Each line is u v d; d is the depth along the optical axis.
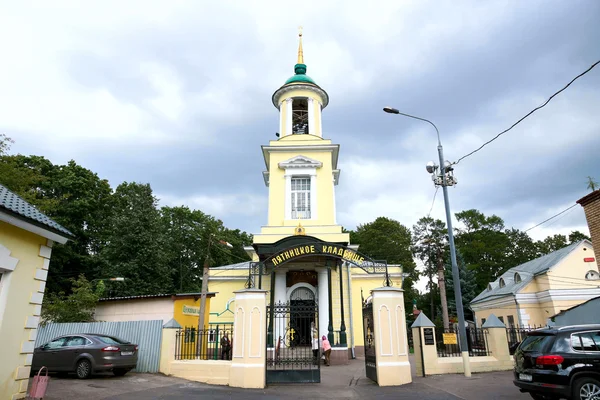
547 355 8.53
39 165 40.59
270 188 26.98
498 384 12.05
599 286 29.19
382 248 55.41
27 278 9.59
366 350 14.73
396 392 11.42
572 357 8.38
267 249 22.16
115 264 41.06
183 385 12.80
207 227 56.88
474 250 56.88
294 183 27.41
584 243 30.52
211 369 13.57
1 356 8.77
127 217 42.47
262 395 11.22
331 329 21.84
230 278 28.58
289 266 24.22
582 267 30.02
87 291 20.97
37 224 9.45
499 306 35.38
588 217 14.41
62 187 41.06
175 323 15.66
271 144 27.78
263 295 13.38
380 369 12.80
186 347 15.95
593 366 8.22
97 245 45.34
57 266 40.22
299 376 13.29
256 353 12.80
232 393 11.45
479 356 15.59
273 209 26.47
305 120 29.73
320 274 24.22
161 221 49.69
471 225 61.12
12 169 27.81
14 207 8.92
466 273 51.56
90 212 43.59
